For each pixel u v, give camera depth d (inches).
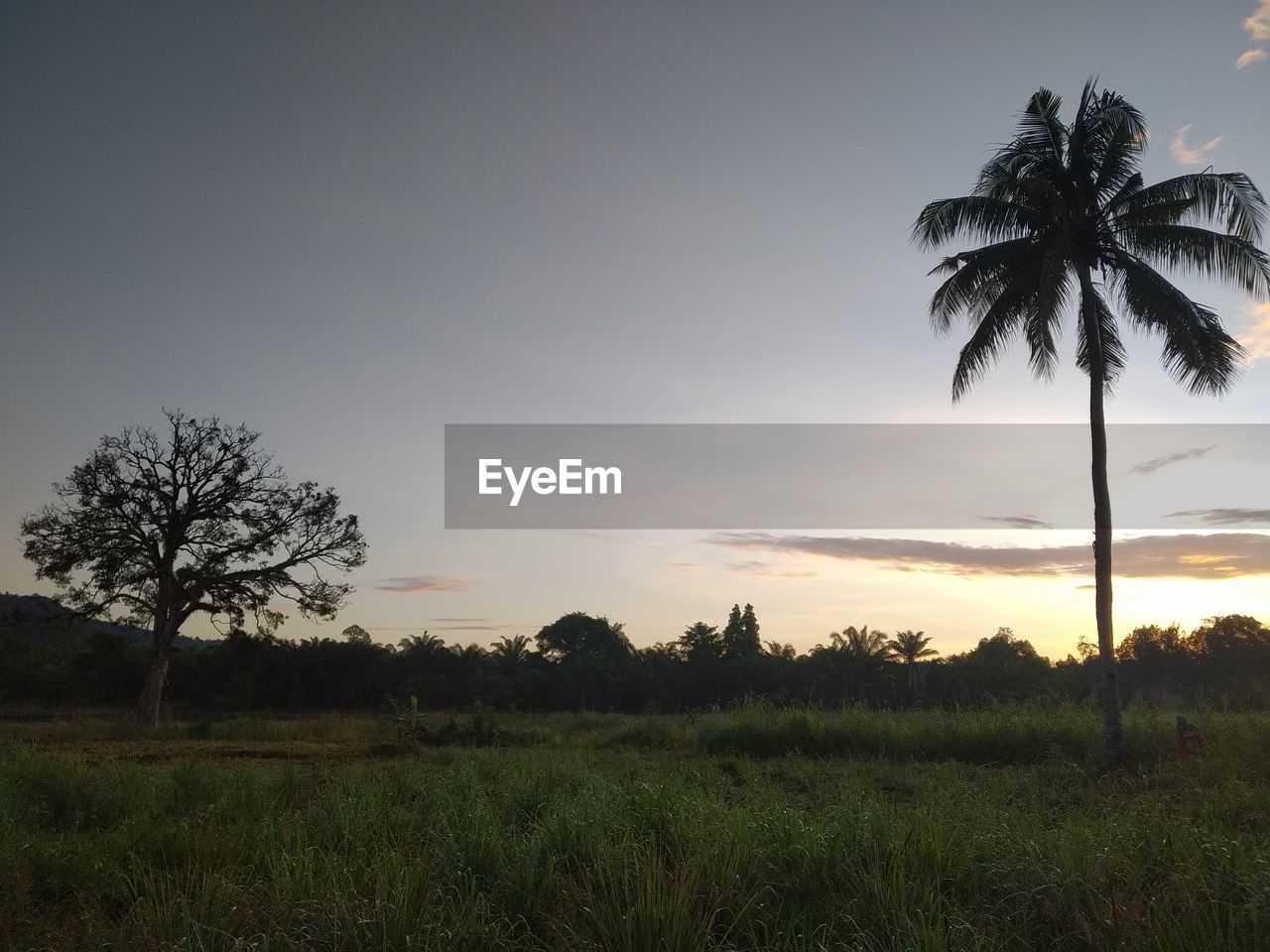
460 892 229.0
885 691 2400.3
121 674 2096.5
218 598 1300.4
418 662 2559.1
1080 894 224.1
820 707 919.7
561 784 427.8
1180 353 684.1
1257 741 562.6
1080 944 207.9
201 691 2230.6
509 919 222.5
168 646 1284.4
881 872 241.8
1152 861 247.1
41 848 273.4
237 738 964.6
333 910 200.2
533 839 268.8
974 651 2559.1
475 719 954.1
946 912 218.7
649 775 489.7
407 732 903.7
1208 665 2017.7
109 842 282.2
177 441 1301.7
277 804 361.4
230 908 208.7
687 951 195.0
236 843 282.5
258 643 1401.3
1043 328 650.2
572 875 243.6
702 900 221.8
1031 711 795.4
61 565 1248.8
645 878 217.8
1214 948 186.7
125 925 205.9
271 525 1337.4
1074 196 713.0
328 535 1364.4
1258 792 373.7
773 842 267.4
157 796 386.0
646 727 925.8
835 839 264.2
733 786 514.6
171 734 980.6
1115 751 619.2
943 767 617.9
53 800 362.9
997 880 244.4
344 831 284.2
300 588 1352.1
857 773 592.7
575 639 3016.7
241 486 1330.0
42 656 2105.1
